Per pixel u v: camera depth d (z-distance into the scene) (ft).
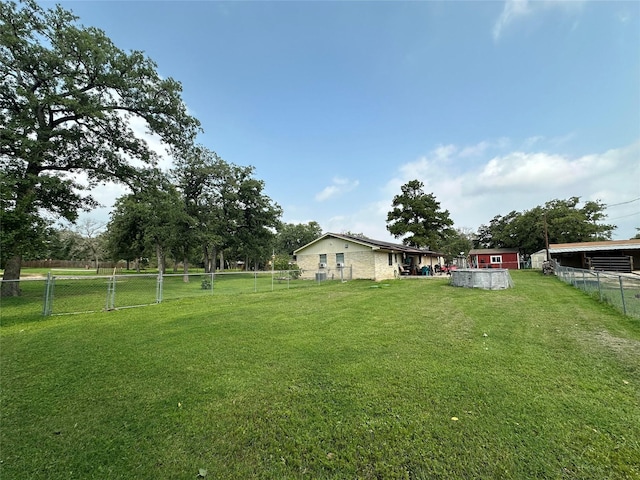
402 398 10.09
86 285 55.88
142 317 24.26
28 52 38.32
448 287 45.60
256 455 7.41
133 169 51.44
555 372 12.17
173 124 51.39
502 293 37.40
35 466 7.00
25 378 12.07
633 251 80.12
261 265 156.35
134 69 44.93
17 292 41.32
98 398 10.36
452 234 119.44
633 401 9.80
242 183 94.58
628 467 6.80
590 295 33.71
